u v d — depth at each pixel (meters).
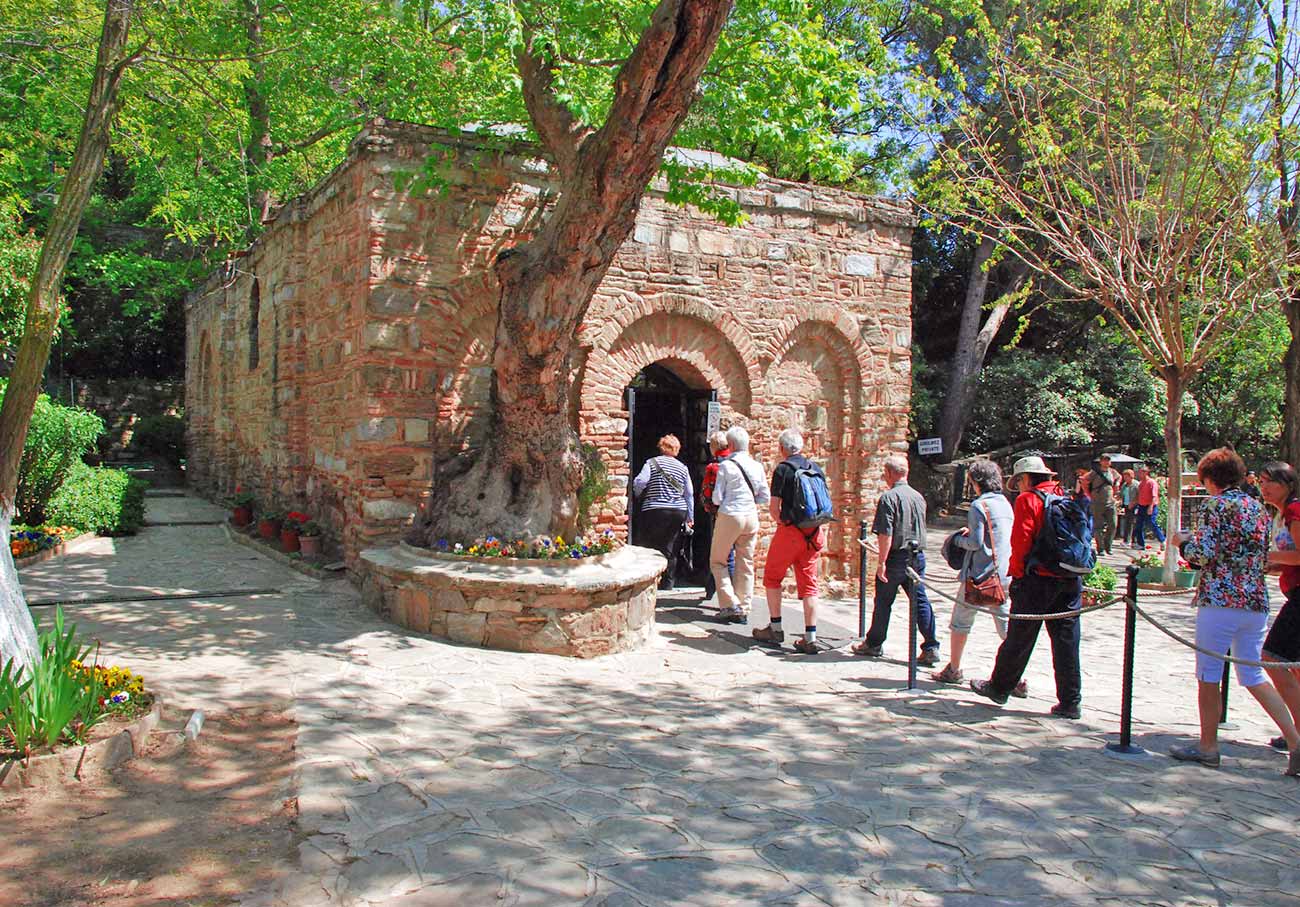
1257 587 5.48
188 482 21.16
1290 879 4.09
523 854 4.07
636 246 10.48
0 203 14.58
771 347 11.41
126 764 4.82
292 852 4.01
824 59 8.80
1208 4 12.84
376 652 7.20
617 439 10.45
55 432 12.23
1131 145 13.21
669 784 4.99
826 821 4.58
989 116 18.03
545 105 8.27
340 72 15.27
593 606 7.75
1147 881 4.04
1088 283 23.94
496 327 8.76
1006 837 4.45
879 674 7.76
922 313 28.09
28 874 3.71
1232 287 14.39
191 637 7.32
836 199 11.85
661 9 6.41
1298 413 18.39
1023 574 6.65
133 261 21.95
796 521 8.32
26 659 5.05
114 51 5.43
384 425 8.97
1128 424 26.45
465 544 8.12
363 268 8.98
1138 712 6.91
